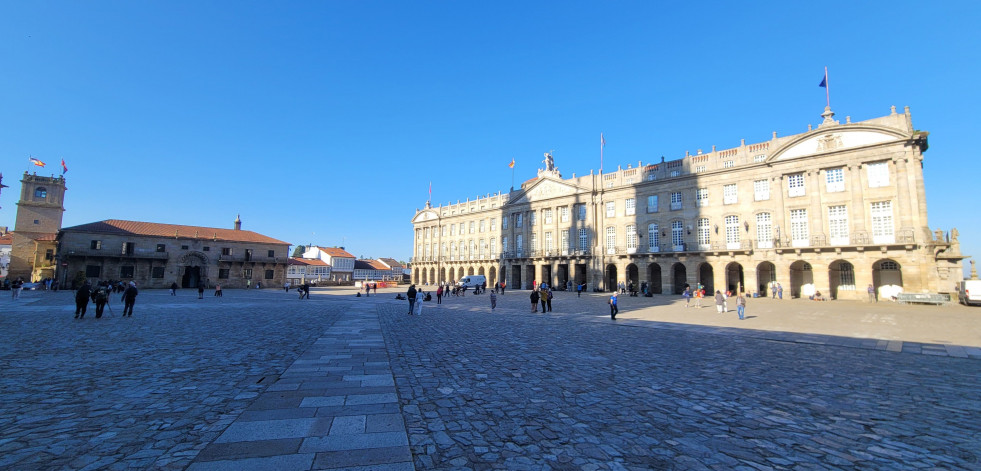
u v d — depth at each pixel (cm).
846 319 2430
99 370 957
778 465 518
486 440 578
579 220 6644
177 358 1109
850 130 4362
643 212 5897
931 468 514
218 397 743
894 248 4038
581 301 4178
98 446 521
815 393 853
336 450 505
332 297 4841
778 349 1423
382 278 12131
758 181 4962
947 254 3850
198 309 2828
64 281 6106
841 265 4578
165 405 695
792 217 4697
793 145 4691
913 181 4012
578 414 702
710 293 5506
